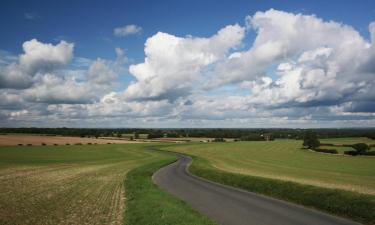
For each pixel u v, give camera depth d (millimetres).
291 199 28750
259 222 20703
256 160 92938
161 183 42062
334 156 108438
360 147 111312
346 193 26469
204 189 36188
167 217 20141
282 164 80688
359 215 21844
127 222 20016
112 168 64688
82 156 101625
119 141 184375
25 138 174875
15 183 40906
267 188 33750
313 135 141000
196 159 90125
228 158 99500
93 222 20844
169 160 85188
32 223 20797
